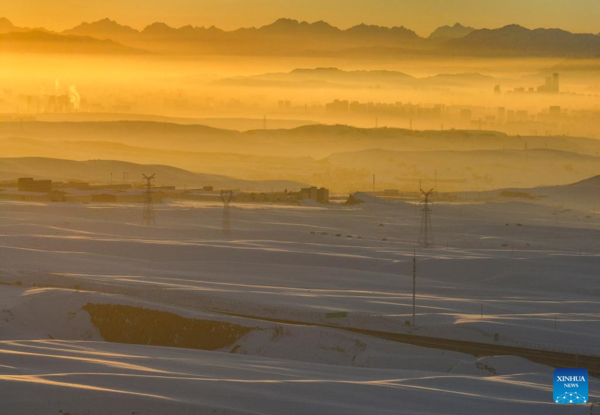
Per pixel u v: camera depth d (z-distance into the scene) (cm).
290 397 16588
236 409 15762
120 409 15688
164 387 16775
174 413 15638
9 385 16312
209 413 15625
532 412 16475
